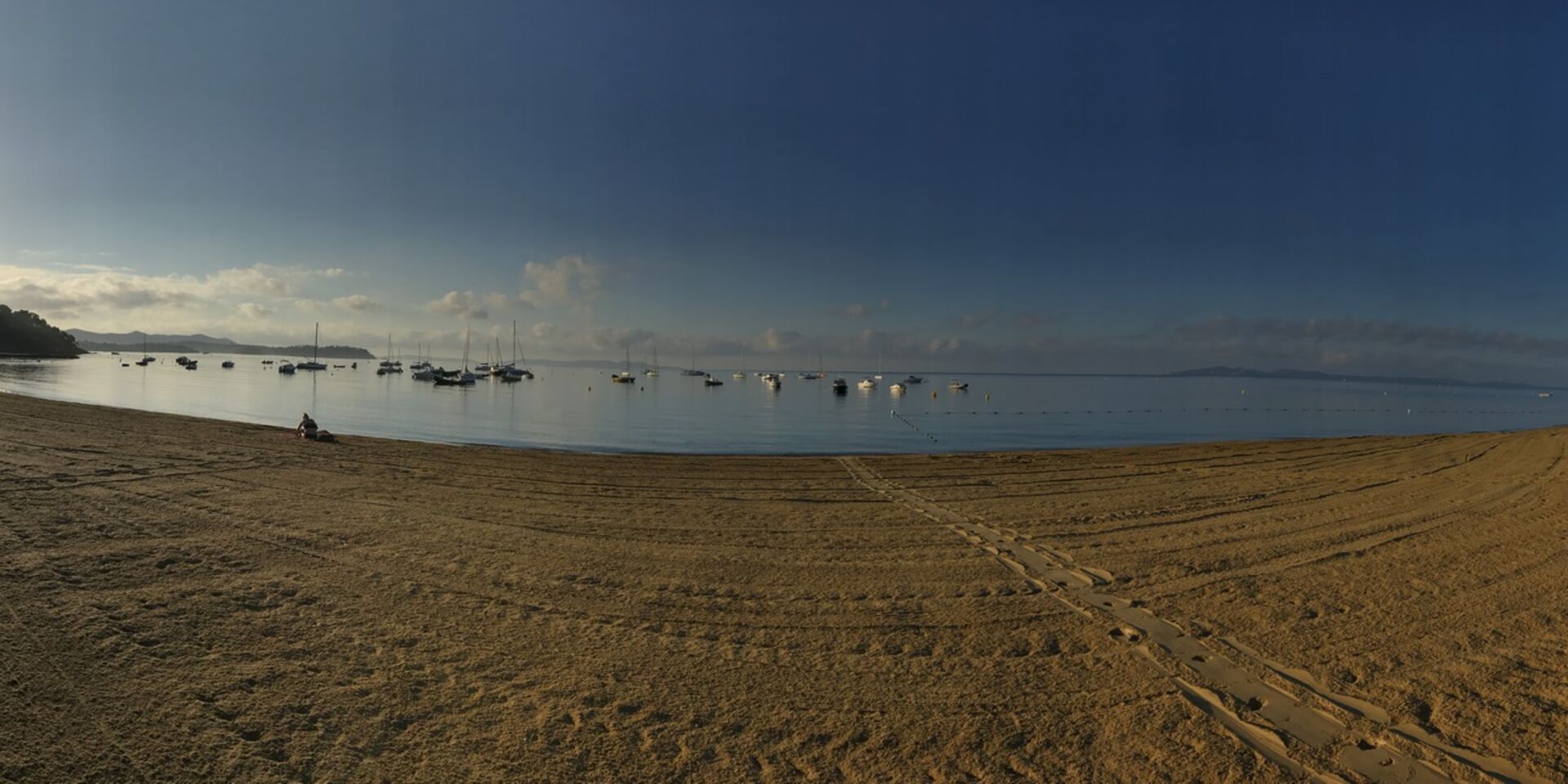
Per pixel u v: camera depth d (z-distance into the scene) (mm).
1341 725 4621
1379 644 5926
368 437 24062
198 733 4109
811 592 7266
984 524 10789
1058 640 6043
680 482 15195
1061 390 151625
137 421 22859
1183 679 5293
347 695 4680
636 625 6211
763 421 52156
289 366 127500
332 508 10484
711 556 8609
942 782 3973
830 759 4176
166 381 78312
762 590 7312
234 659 5121
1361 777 4047
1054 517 11422
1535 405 114438
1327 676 5316
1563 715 4695
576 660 5426
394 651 5422
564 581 7336
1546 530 10125
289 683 4809
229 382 82312
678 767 4039
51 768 3668
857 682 5195
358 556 7922
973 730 4531
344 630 5789
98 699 4414
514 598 6777
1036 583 7664
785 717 4652
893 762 4156
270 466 14281
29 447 14664
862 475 16828
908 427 47719
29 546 7504
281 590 6664
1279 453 23484
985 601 7031
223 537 8391
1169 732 4531
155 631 5500
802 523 10773
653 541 9344
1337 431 49188
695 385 139875
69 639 5238
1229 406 85938
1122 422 56031
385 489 12445
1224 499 13266
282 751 3992
